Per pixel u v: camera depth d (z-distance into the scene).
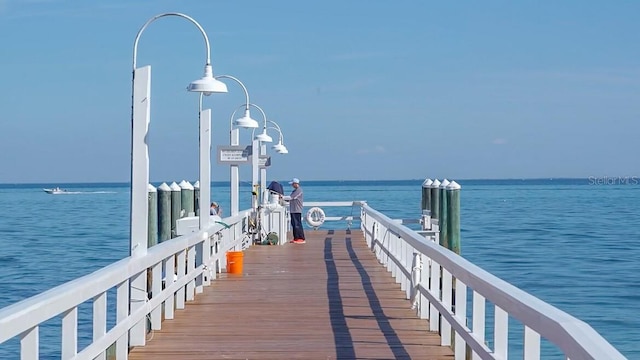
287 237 25.55
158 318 10.14
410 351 8.88
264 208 22.94
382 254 17.62
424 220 19.69
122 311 7.95
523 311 4.96
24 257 28.14
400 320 10.72
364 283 14.38
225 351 8.98
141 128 9.20
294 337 9.70
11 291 20.47
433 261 9.74
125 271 7.68
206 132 13.65
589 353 3.63
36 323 5.04
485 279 6.21
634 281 21.62
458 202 15.88
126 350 8.23
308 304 12.10
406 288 12.95
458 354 8.09
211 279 14.88
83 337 14.61
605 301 18.48
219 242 15.80
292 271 16.28
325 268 16.78
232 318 10.99
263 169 25.89
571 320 4.22
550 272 23.53
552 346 13.98
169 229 13.24
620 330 15.38
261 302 12.33
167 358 8.66
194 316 11.16
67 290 5.71
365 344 9.26
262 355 8.77
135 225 9.09
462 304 7.93
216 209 18.88
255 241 22.70
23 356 5.05
